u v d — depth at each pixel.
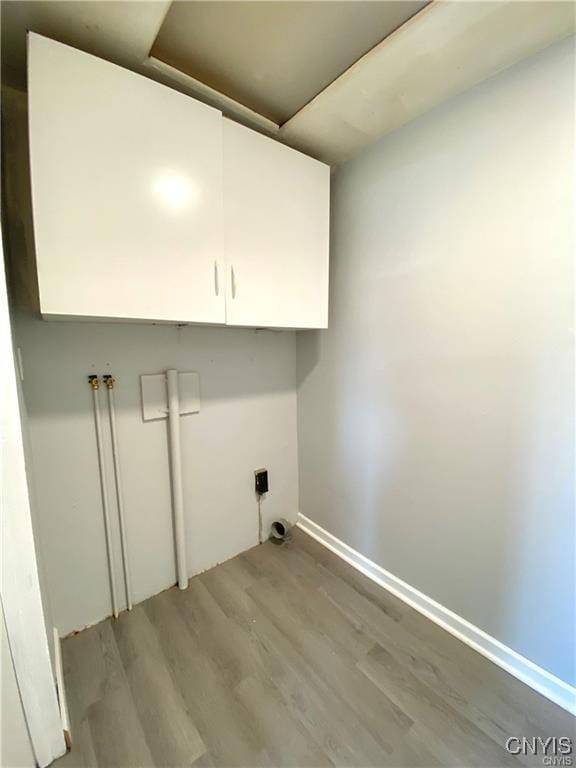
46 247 0.90
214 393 1.72
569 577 1.06
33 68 0.85
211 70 1.16
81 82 0.91
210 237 1.18
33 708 0.90
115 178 0.98
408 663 1.25
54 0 0.81
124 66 1.06
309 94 1.28
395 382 1.52
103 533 1.42
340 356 1.78
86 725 1.04
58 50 0.88
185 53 1.09
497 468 1.20
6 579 0.81
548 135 1.00
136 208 1.03
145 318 1.08
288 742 1.00
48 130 0.88
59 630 1.35
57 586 1.33
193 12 0.94
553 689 1.11
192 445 1.66
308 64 1.14
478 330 1.21
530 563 1.14
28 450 1.08
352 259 1.65
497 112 1.10
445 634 1.38
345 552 1.87
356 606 1.53
